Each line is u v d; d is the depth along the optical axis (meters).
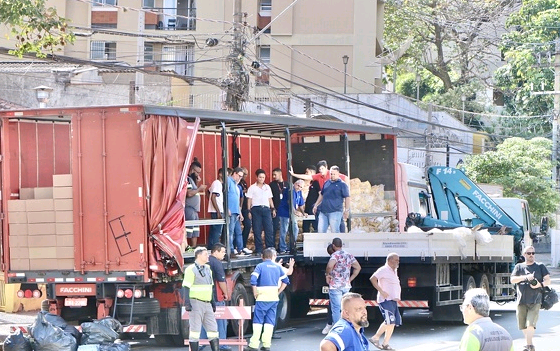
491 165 62.75
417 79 81.62
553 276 54.38
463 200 34.81
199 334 20.03
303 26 66.62
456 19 79.69
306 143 31.08
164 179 20.94
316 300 25.78
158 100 52.25
